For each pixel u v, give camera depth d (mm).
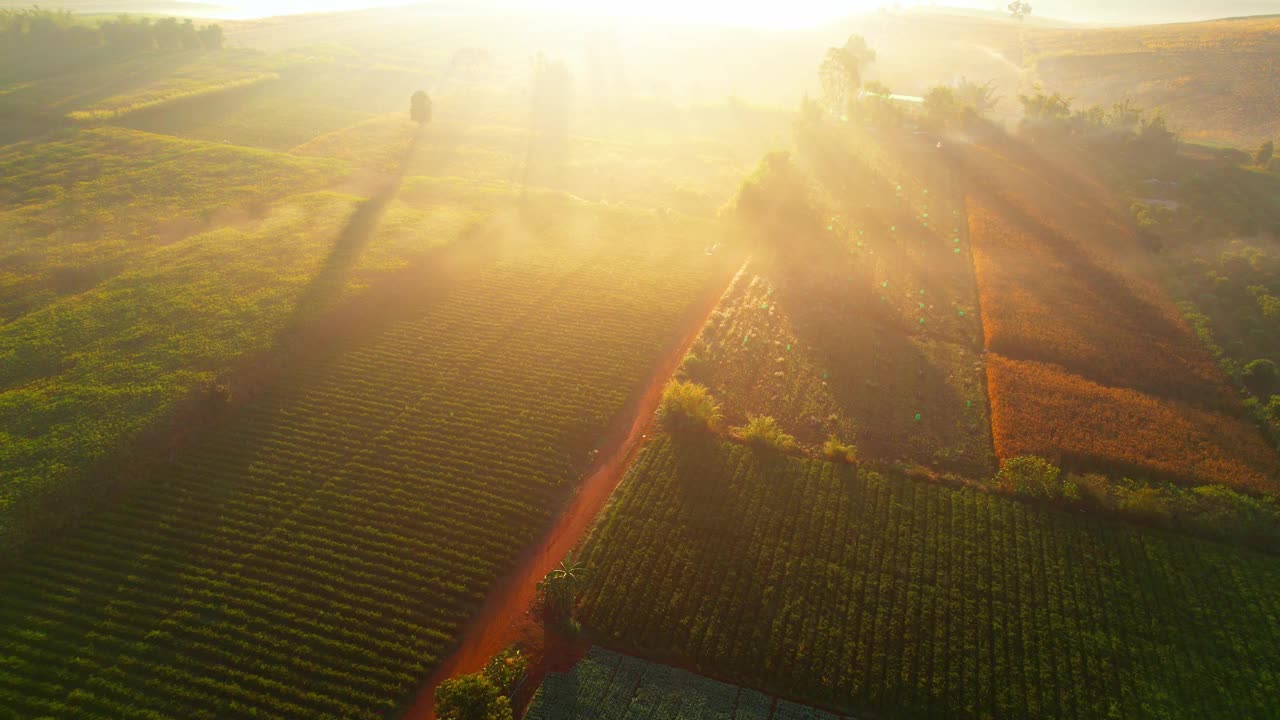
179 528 52281
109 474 56344
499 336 77562
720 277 92875
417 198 116875
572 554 51281
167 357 69250
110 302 78750
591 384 69875
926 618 46500
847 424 64812
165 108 153250
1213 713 41031
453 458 59938
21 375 66375
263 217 106312
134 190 112000
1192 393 68188
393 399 67062
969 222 105500
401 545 51781
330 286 84312
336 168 128500
